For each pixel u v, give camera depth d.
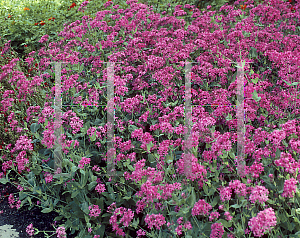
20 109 4.11
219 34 4.53
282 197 2.43
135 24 5.09
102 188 2.96
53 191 3.28
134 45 4.40
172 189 2.55
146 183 2.54
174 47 4.39
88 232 2.90
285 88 3.77
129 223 2.62
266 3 5.28
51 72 4.54
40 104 4.24
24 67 5.19
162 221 2.50
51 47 5.06
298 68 3.54
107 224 3.01
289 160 2.42
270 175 2.55
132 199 3.02
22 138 3.15
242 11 5.46
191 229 2.51
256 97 3.23
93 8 7.32
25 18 7.51
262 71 4.14
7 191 3.68
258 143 2.96
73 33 5.12
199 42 4.37
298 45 4.10
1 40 6.14
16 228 3.17
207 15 5.30
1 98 4.18
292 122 2.78
